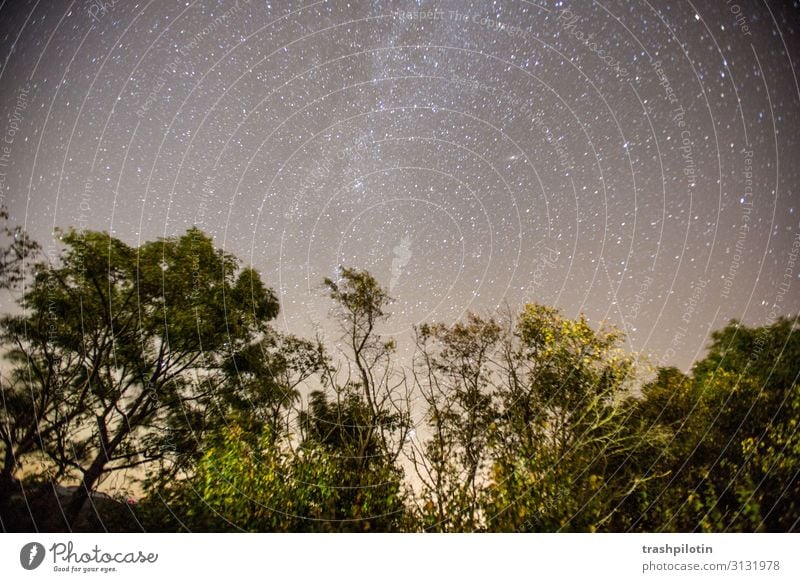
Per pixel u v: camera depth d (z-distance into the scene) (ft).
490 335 22.12
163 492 17.62
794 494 16.08
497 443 19.48
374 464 19.36
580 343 20.66
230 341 21.31
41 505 16.85
